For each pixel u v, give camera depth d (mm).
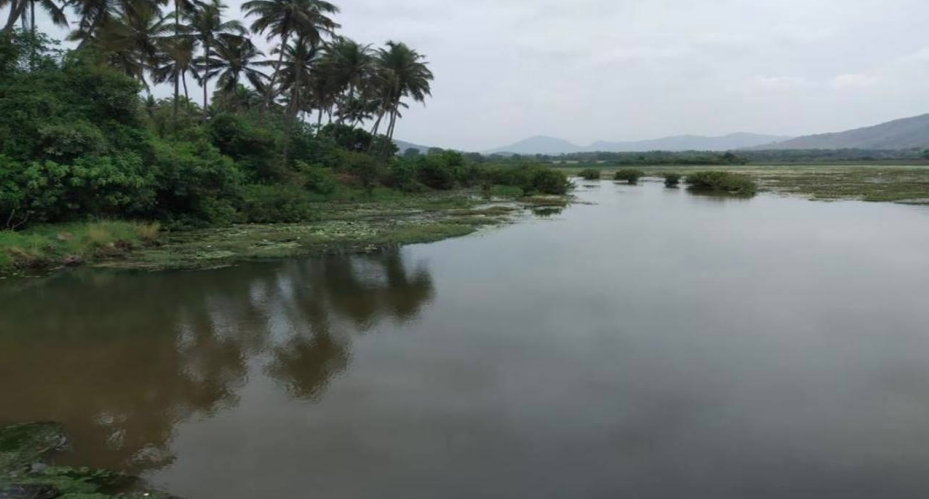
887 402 6465
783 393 6703
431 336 8773
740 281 12078
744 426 5930
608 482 4934
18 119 16141
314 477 5020
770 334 8750
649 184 54219
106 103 18797
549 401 6520
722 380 7082
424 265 14047
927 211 25188
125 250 15398
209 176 21406
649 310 10016
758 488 4852
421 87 47406
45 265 13516
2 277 12508
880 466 5195
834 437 5707
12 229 14805
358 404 6461
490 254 15484
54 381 7113
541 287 11711
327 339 8664
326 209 28703
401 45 46406
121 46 28656
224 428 5918
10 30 18328
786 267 13461
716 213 25484
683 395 6660
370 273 13141
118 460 5305
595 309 10125
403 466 5188
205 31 34531
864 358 7785
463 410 6293
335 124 51656
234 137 29547
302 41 37844
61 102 17594
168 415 6215
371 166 39875
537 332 8914
